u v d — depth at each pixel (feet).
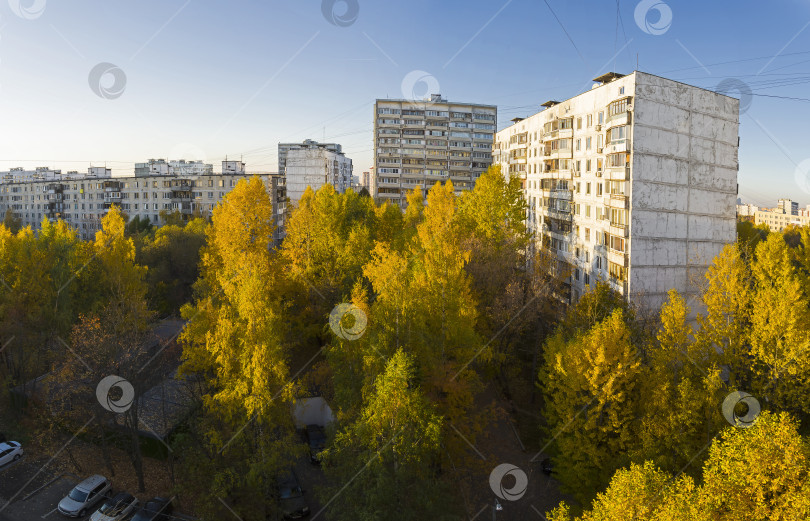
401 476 64.39
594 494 76.28
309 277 133.18
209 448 79.10
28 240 163.63
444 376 81.41
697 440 71.97
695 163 144.87
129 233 249.75
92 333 96.68
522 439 104.73
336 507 68.59
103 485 90.22
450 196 188.65
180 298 186.39
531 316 122.01
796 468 49.88
